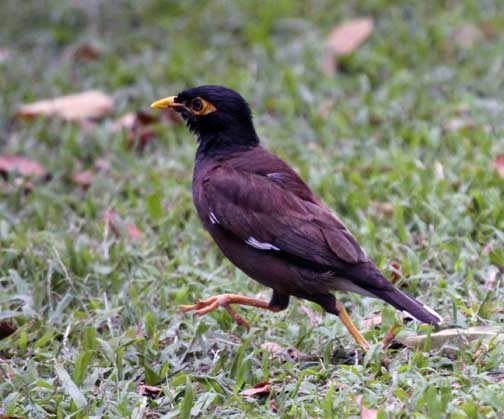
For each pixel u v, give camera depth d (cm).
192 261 1131
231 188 970
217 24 1789
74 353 965
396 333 928
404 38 1677
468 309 970
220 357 929
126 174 1365
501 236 1098
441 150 1349
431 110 1463
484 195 1180
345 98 1539
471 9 1759
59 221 1245
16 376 895
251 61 1666
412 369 860
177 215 1227
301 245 928
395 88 1519
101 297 1080
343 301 1058
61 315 1043
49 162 1391
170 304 1063
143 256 1142
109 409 853
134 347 965
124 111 1541
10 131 1519
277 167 992
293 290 946
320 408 818
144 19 1839
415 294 1040
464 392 820
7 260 1131
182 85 1594
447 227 1134
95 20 1836
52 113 1511
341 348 953
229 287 1075
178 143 1466
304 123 1470
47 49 1781
